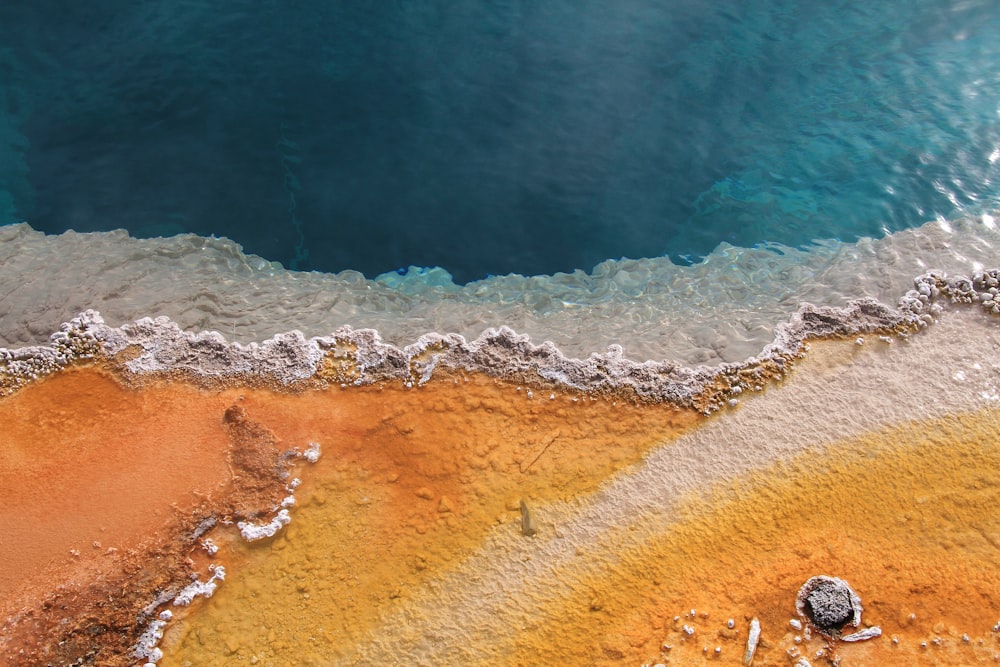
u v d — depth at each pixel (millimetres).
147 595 9883
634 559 10273
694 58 15859
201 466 10922
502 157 14523
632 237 13938
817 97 15344
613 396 11695
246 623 9898
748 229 14016
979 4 16328
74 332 12016
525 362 12023
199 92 14961
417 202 14023
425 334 12297
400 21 15977
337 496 10867
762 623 9539
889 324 12258
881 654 9141
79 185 14000
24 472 10750
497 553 10375
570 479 10969
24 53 15250
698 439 11289
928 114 14984
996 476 10695
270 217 13852
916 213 13922
